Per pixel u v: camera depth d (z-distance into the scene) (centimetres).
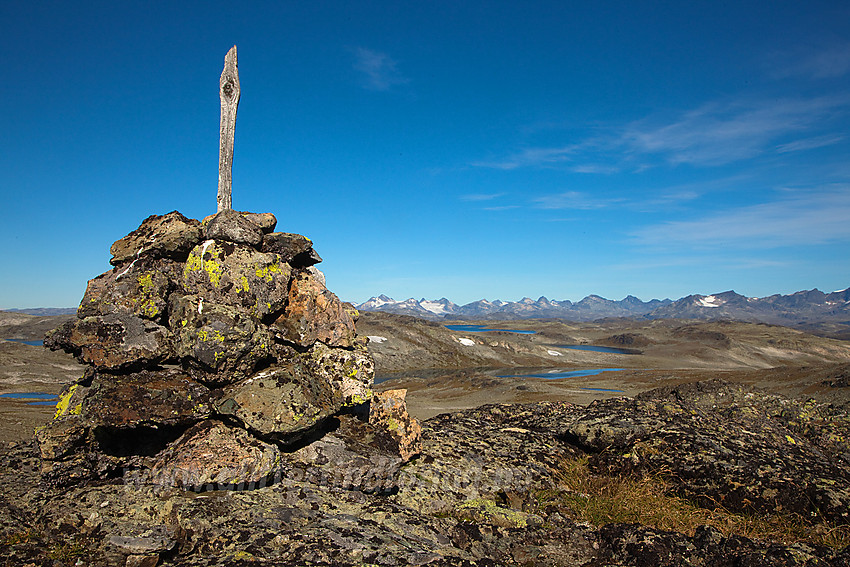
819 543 265
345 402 286
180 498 222
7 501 220
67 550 195
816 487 297
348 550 201
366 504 248
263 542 201
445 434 356
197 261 267
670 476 329
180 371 257
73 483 230
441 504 268
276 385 250
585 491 316
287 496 238
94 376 249
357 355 295
